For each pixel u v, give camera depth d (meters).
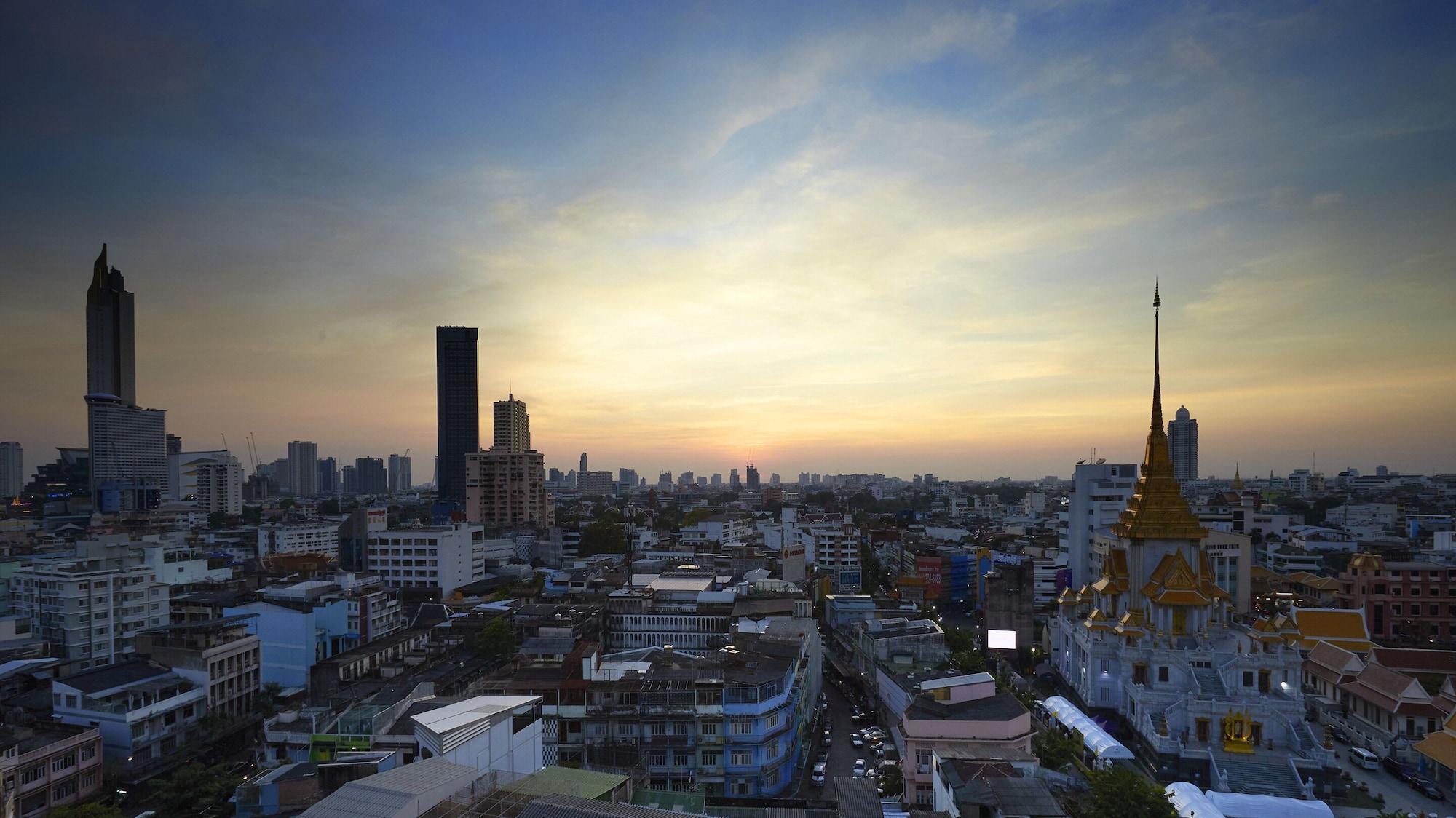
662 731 91.94
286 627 135.62
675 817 48.22
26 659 117.19
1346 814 87.50
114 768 94.38
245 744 112.44
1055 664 143.25
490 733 67.00
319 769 64.19
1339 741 113.19
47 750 85.88
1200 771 95.31
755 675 98.31
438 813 49.28
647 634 151.12
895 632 137.50
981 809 60.25
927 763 87.06
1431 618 164.00
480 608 166.00
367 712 88.62
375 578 177.75
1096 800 74.56
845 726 124.50
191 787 86.06
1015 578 164.12
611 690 93.56
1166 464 125.31
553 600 171.62
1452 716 98.00
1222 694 104.75
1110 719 115.06
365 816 46.94
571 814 48.75
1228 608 126.25
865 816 66.12
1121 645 115.50
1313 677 129.62
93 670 104.31
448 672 125.94
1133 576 123.75
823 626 183.00
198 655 108.69
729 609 151.25
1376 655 129.25
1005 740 86.94
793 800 83.62
